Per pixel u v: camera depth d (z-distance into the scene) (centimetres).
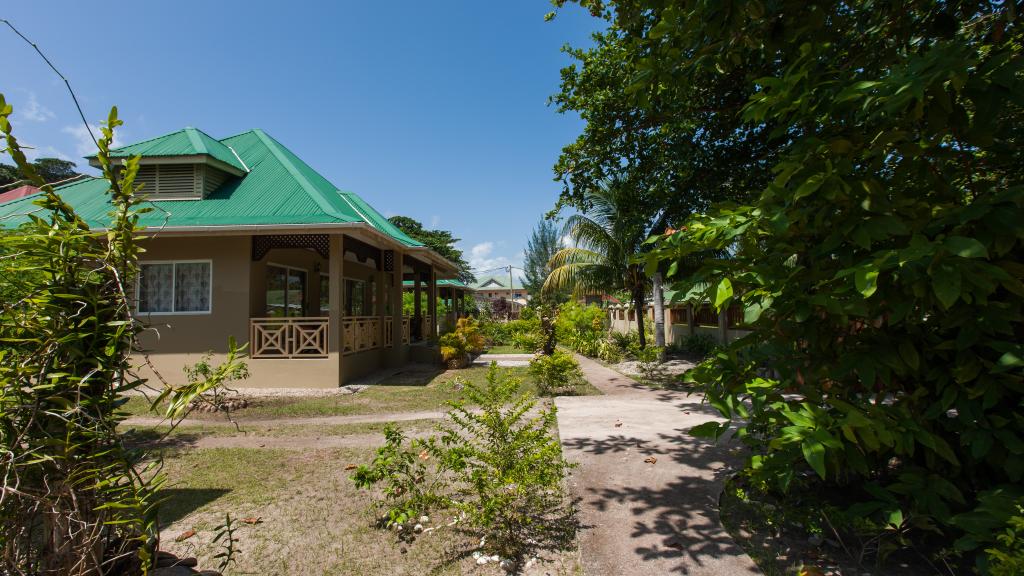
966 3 347
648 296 2173
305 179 1199
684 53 370
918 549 308
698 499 398
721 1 301
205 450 568
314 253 1405
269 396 931
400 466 393
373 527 365
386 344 1337
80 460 188
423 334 1647
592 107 627
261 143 1392
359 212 1348
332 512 392
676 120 593
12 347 180
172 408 197
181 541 343
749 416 290
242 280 1034
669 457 505
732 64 378
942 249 191
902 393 318
